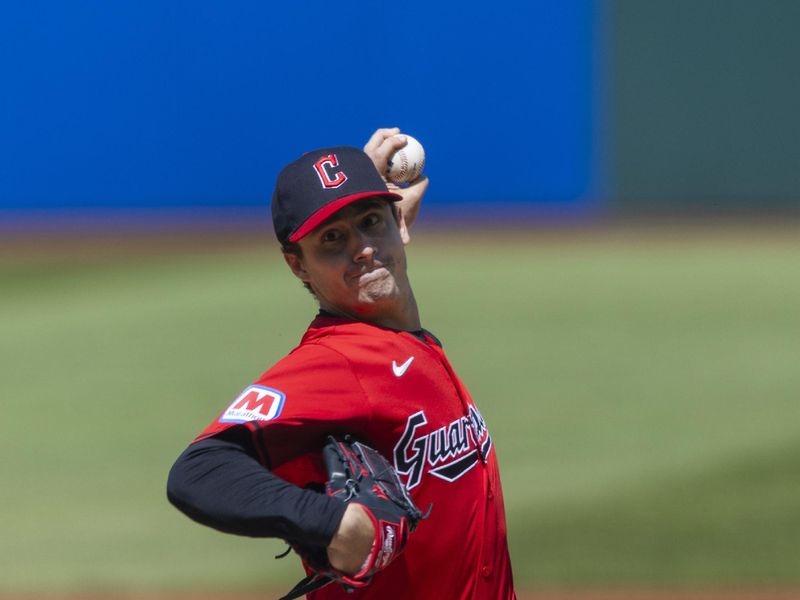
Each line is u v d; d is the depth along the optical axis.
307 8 87.00
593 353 50.12
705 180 92.06
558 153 90.88
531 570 28.16
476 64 89.00
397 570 10.97
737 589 26.84
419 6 87.62
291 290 63.12
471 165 90.50
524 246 76.81
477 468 11.48
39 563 29.41
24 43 86.88
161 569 29.23
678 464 35.94
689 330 53.91
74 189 88.88
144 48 87.56
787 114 91.50
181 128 88.44
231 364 48.75
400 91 88.38
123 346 52.34
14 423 41.97
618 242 77.94
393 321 11.47
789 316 56.34
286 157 88.38
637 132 91.44
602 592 26.92
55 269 71.56
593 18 89.88
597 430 39.72
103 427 41.25
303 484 10.88
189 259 73.56
